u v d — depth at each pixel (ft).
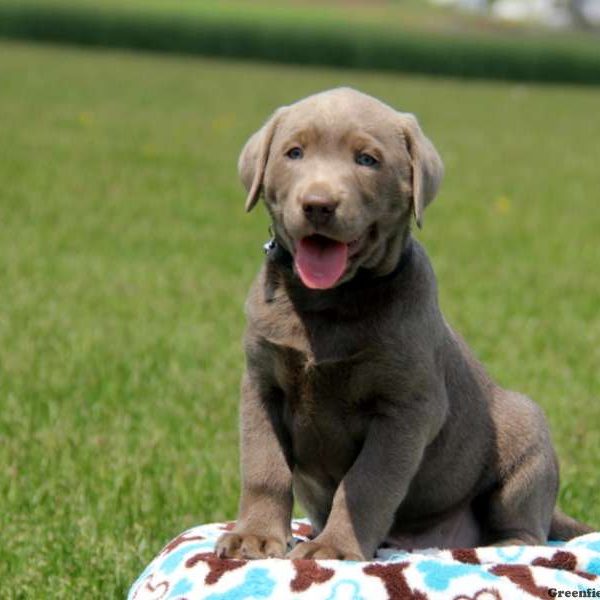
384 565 16.85
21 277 48.57
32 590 22.79
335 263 18.42
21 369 36.50
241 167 20.70
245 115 116.78
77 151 85.66
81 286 47.83
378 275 19.15
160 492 27.63
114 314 44.06
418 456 19.49
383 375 19.10
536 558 18.20
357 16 281.74
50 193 68.28
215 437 31.63
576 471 30.22
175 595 17.22
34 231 57.72
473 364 21.93
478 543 22.00
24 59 167.73
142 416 33.19
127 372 36.94
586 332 44.52
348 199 18.51
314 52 209.87
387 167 19.43
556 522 23.67
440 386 19.98
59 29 208.85
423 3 337.11
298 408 19.72
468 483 21.57
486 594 16.48
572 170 93.61
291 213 18.65
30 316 42.70
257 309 19.65
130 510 26.50
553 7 403.13
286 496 19.34
